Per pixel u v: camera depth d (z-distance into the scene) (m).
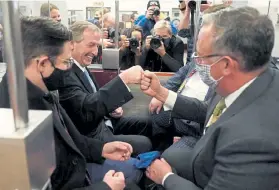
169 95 1.27
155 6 3.52
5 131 0.34
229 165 0.71
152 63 2.63
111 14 2.68
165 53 2.50
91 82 1.69
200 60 0.84
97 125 1.40
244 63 0.77
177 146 1.43
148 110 1.98
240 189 0.69
